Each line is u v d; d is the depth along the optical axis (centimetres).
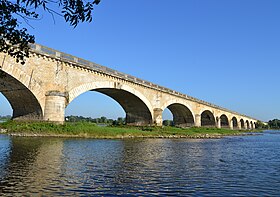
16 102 4072
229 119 12769
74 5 772
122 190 1209
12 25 877
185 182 1405
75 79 4269
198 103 9175
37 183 1256
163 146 3375
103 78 4862
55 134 3703
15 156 1973
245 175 1655
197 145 3825
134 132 5006
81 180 1352
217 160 2314
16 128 3772
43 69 3769
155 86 6625
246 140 5906
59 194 1109
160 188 1267
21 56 973
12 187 1173
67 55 4138
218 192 1239
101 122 15000
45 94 3794
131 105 6619
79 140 3447
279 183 1446
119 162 1936
